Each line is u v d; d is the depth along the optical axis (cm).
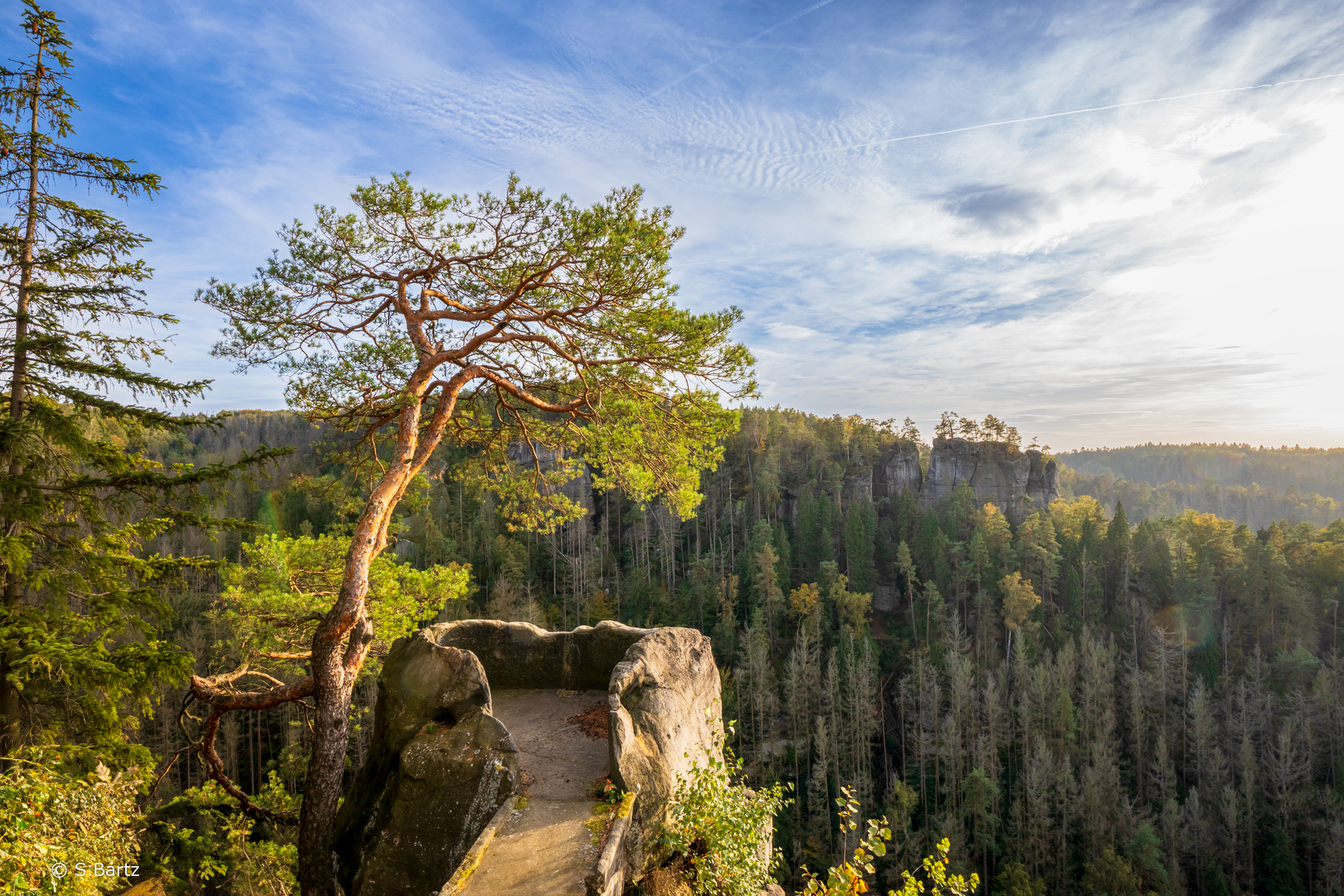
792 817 4681
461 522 7331
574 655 1136
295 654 1280
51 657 847
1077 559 7469
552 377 1298
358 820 849
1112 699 5431
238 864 1415
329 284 1166
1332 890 4109
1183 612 6631
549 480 1365
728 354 1114
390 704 893
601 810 751
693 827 798
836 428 10325
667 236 1096
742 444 10069
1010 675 6331
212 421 1094
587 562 7406
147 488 1027
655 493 1281
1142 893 3994
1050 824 4444
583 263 1080
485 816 758
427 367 1112
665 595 7306
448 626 1116
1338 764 4800
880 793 5481
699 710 1037
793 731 5575
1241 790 4691
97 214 1070
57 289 1032
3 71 1037
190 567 1079
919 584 7888
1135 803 5066
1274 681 5819
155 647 950
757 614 6462
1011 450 10012
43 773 709
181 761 3888
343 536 1536
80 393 1023
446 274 1234
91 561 986
